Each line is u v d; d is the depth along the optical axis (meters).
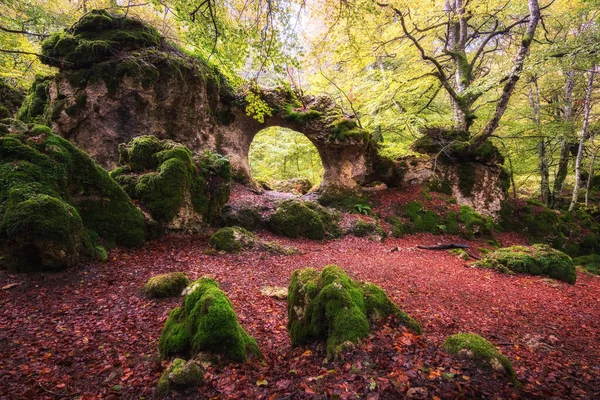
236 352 3.46
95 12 11.91
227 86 15.16
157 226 8.87
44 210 5.90
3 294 5.10
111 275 6.36
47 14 10.72
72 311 4.89
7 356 3.63
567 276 9.08
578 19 14.64
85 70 11.36
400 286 7.38
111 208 7.90
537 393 2.93
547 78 18.14
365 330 3.55
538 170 21.12
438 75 15.73
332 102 16.66
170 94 12.41
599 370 3.78
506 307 6.38
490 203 16.77
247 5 6.32
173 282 5.76
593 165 21.25
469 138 16.94
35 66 12.48
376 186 16.78
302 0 6.39
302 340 3.99
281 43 6.34
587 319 5.90
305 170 25.47
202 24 5.80
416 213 15.28
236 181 15.10
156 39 12.59
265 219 12.12
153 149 10.16
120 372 3.50
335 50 9.07
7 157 6.60
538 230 16.25
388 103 16.11
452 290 7.32
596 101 17.91
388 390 2.76
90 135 11.58
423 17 14.47
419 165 16.94
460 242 14.18
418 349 3.45
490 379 3.00
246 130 16.27
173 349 3.56
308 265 8.77
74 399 3.00
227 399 2.88
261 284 6.87
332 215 13.86
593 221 17.69
